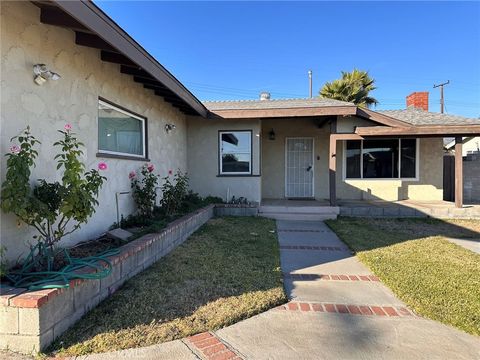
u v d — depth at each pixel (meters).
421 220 8.45
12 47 3.00
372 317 3.02
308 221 8.55
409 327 2.83
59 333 2.49
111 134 5.20
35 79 3.30
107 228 4.88
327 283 3.94
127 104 5.64
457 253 5.28
